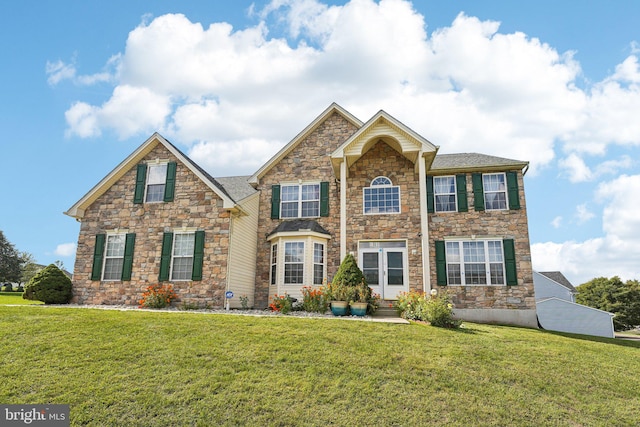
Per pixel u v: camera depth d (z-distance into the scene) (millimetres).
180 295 14625
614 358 9523
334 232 16844
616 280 41062
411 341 9008
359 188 16844
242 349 7969
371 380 6820
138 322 9844
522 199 16094
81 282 15680
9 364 7070
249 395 6176
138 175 16297
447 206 16594
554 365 8297
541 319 25703
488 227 16047
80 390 6211
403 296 13320
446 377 7145
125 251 15508
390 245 16172
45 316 10336
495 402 6410
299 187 17812
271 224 17531
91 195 16234
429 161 15578
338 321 10625
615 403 6824
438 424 5691
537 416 6125
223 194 15000
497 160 16984
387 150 17016
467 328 11516
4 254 49750
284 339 8625
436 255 16078
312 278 15711
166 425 5445
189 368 7027
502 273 15586
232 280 14898
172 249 15211
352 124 18000
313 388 6457
